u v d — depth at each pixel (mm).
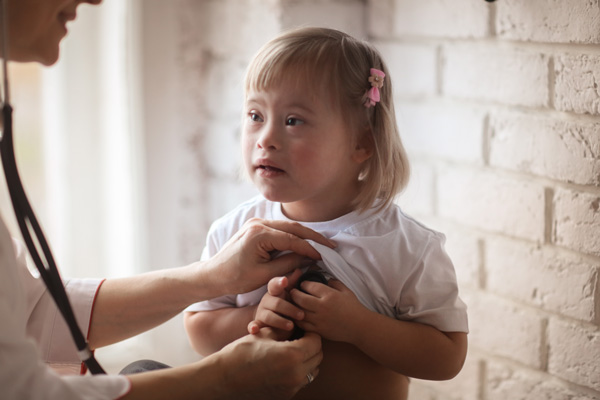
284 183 1132
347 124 1171
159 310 1195
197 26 1925
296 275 1145
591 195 1260
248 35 1781
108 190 2031
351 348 1183
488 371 1500
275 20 1679
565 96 1290
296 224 1159
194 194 1996
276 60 1134
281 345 1031
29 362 882
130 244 1954
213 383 1002
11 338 873
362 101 1182
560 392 1346
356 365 1186
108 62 1949
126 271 1984
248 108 1170
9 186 978
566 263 1313
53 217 2029
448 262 1194
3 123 961
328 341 1180
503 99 1416
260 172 1144
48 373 904
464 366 1552
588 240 1269
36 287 1190
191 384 991
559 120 1307
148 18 1863
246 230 1146
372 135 1210
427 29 1581
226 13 1844
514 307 1428
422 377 1170
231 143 1895
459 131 1521
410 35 1634
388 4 1687
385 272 1163
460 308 1188
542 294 1365
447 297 1177
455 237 1554
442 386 1604
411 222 1222
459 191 1535
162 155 1937
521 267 1403
